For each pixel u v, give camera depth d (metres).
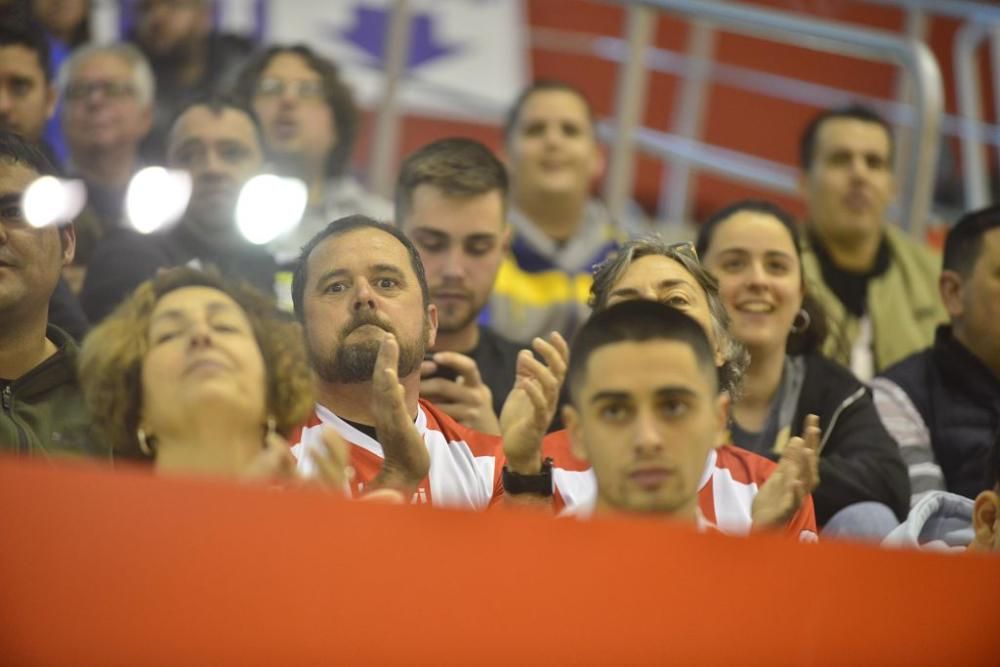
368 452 10.37
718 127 23.45
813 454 9.66
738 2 22.97
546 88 16.53
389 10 21.66
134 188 13.88
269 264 14.08
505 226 13.77
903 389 13.66
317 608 7.95
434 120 21.97
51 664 7.78
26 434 10.12
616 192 17.78
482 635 8.10
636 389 8.82
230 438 8.99
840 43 17.70
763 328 12.77
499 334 14.28
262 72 16.53
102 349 9.16
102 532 7.88
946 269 13.89
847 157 15.80
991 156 22.56
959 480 13.31
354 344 10.42
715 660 8.34
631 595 8.31
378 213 16.58
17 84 15.09
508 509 9.23
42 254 10.59
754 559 8.51
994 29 20.17
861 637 8.58
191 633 7.86
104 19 20.17
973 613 8.78
